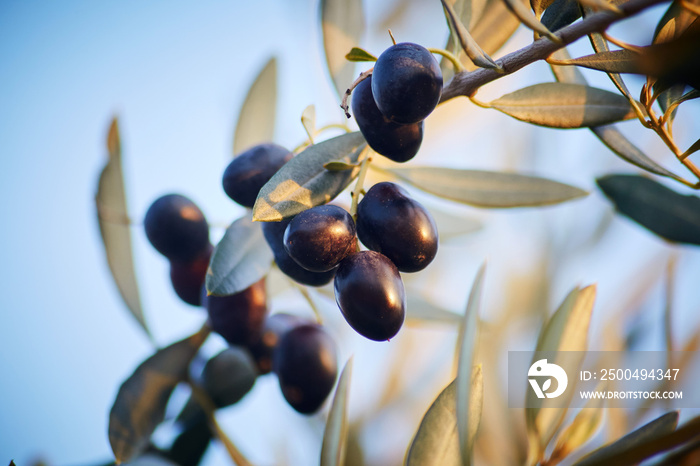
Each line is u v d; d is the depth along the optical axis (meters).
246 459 0.32
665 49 0.21
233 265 0.28
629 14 0.23
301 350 0.33
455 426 0.27
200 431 0.32
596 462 0.24
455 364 0.29
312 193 0.27
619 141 0.29
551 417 0.30
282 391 0.33
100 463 0.32
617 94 0.29
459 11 0.30
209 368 0.33
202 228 0.32
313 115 0.28
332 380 0.33
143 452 0.31
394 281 0.27
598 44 0.27
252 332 0.32
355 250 0.27
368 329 0.27
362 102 0.27
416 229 0.27
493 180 0.31
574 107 0.29
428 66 0.26
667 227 0.30
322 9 0.32
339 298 0.27
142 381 0.31
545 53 0.26
